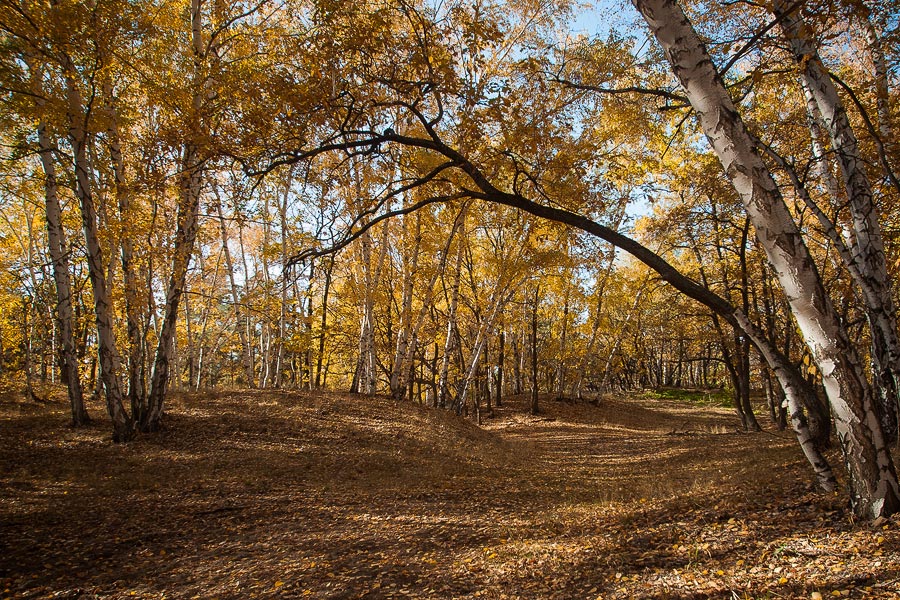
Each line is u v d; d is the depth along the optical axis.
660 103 9.98
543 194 8.57
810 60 5.65
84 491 8.19
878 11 6.10
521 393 31.73
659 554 4.70
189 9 12.05
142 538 6.43
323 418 14.52
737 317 5.62
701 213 13.16
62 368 21.92
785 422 16.89
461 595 4.37
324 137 7.39
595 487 9.27
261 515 7.35
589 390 43.19
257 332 26.22
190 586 5.04
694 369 51.47
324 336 22.17
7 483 8.34
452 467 11.27
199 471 9.63
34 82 9.17
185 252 11.84
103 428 11.92
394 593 4.52
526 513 7.25
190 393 16.09
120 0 9.02
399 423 15.20
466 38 6.92
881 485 4.28
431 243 19.12
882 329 6.00
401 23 8.35
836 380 4.34
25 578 5.24
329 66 6.80
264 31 11.25
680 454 12.99
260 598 4.62
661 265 5.72
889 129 7.41
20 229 19.62
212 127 7.64
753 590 3.68
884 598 3.21
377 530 6.52
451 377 27.39
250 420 13.55
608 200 9.55
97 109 9.62
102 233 10.88
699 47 4.11
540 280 22.20
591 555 4.92
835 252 10.09
